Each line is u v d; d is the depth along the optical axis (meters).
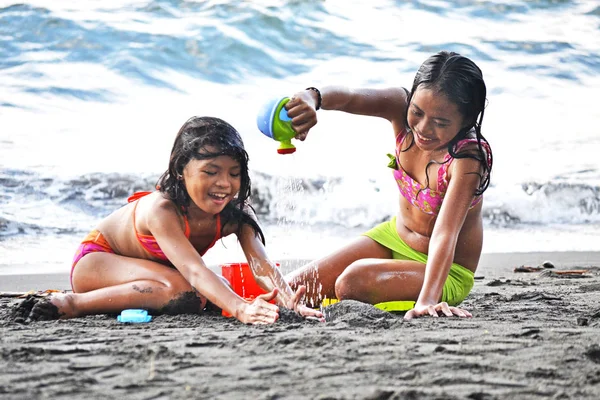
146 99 24.03
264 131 6.54
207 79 26.08
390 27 30.81
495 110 26.84
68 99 23.33
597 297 8.52
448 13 32.91
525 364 4.39
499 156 22.58
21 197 17.03
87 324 6.17
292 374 4.15
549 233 17.84
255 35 28.31
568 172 21.22
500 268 12.72
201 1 28.70
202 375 4.12
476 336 5.34
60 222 16.20
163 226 6.76
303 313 6.51
